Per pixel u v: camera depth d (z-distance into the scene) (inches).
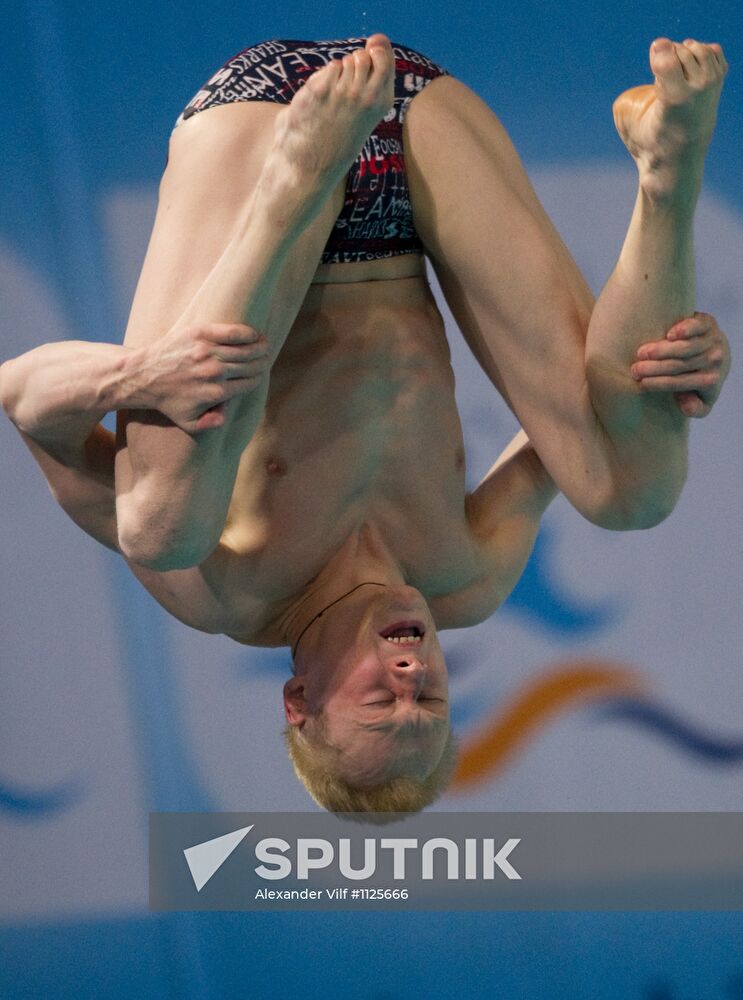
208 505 280.1
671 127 256.5
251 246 259.1
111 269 517.7
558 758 532.4
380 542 322.0
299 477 307.3
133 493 282.4
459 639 531.5
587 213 523.2
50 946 526.3
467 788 531.8
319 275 304.3
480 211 300.0
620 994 528.4
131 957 526.9
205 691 531.5
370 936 529.7
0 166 512.7
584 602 531.2
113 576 529.7
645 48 518.0
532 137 521.3
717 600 531.2
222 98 295.7
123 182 516.4
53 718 527.8
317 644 318.3
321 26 512.7
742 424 528.7
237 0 510.6
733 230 524.4
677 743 531.2
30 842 528.1
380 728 313.4
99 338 517.7
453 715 530.9
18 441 526.0
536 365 304.2
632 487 306.7
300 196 256.1
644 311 280.8
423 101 303.7
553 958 529.3
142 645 529.7
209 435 268.7
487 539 344.8
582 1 517.3
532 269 299.7
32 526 527.2
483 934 530.0
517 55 518.9
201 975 526.9
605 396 293.1
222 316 261.9
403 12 515.5
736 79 518.9
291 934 529.3
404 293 312.5
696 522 530.9
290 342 306.7
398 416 309.3
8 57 509.0
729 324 526.0
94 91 513.0
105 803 530.6
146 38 512.1
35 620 527.2
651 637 531.5
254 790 531.2
